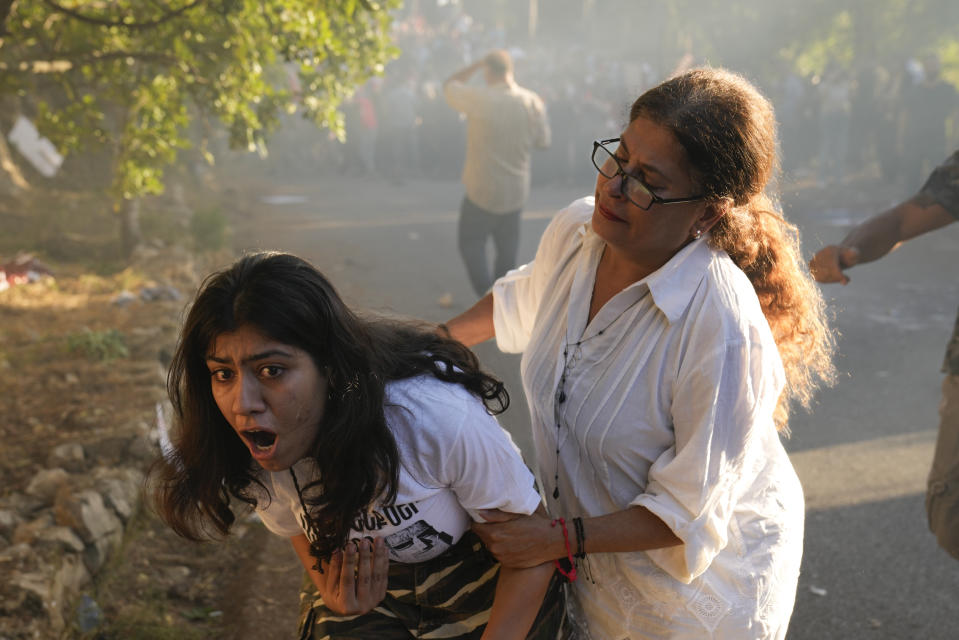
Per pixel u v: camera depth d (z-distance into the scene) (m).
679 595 1.91
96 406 4.71
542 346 2.04
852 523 4.14
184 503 1.85
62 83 6.29
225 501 1.88
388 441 1.68
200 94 5.96
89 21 5.09
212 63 5.43
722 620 1.93
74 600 3.24
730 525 1.95
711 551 1.84
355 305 1.90
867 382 5.89
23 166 11.52
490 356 6.02
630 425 1.87
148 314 6.49
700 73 1.78
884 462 4.74
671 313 1.79
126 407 4.69
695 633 1.93
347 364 1.63
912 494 4.39
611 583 1.98
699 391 1.77
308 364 1.60
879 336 6.88
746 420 1.78
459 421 1.73
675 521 1.80
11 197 10.39
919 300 7.86
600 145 1.84
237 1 4.96
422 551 1.89
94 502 3.62
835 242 10.27
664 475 1.82
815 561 3.84
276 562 3.71
